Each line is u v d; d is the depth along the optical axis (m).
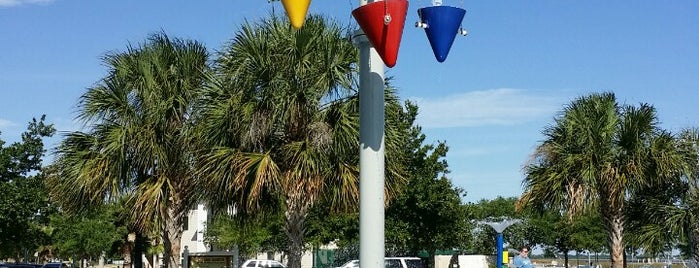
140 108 16.97
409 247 34.12
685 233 19.73
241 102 14.33
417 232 32.03
